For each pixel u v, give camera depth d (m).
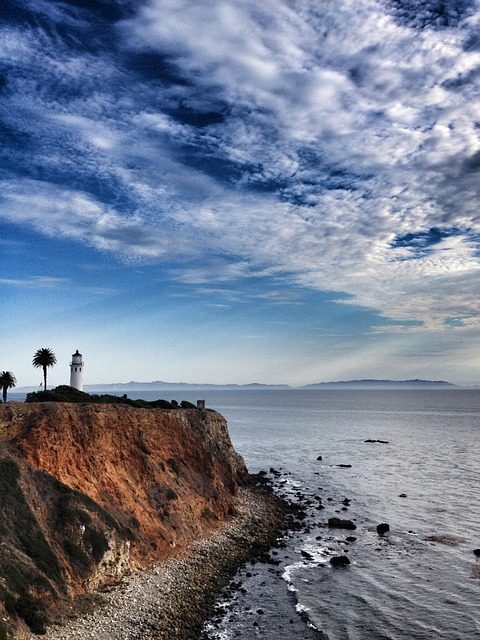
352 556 49.25
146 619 34.41
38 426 45.53
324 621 36.31
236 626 35.31
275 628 35.19
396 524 59.44
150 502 49.94
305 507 67.75
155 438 59.31
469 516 61.94
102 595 35.72
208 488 60.62
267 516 62.81
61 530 37.62
